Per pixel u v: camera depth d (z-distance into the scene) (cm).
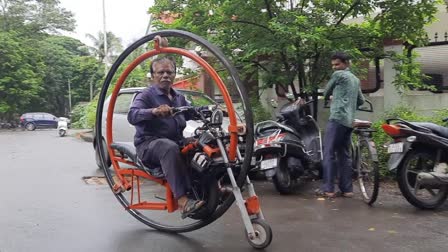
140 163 472
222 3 820
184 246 433
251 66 875
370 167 592
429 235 455
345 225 493
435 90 920
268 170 632
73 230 488
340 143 615
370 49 866
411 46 899
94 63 5769
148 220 496
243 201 420
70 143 1745
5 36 4459
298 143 647
